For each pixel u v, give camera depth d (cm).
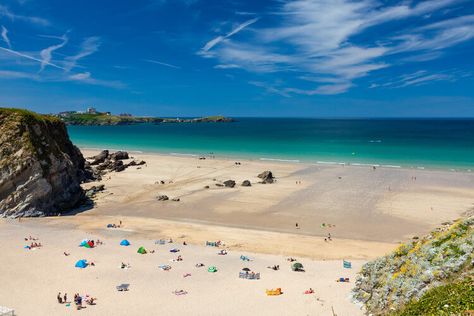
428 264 2223
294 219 5444
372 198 6456
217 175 8581
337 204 6138
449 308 1602
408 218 5388
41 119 6538
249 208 5994
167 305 2886
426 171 8756
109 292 3116
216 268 3656
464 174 8331
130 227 5059
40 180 5581
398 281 2347
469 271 1956
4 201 5466
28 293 3064
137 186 7512
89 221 5334
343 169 9188
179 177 8394
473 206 5875
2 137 5734
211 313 2750
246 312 2750
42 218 5409
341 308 2661
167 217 5588
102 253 4025
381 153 12069
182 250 4216
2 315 2608
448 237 2328
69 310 2802
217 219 5481
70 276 3412
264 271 3625
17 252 3966
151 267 3675
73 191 6128
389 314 2144
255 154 12156
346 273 3553
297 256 4106
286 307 2797
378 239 4647
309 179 8062
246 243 4497
